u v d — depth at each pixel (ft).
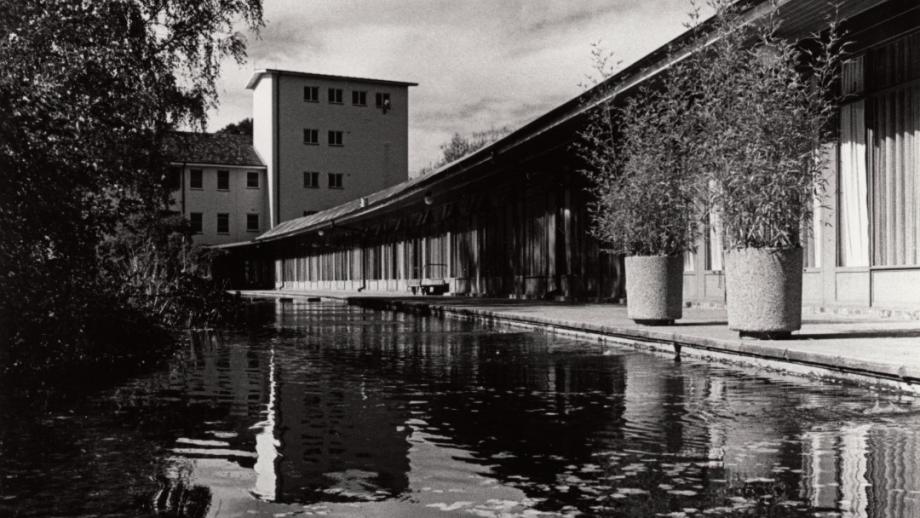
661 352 26.48
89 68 30.45
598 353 26.18
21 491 9.11
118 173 28.94
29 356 21.54
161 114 47.24
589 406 15.08
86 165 24.58
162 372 21.27
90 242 23.70
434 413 14.40
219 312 46.96
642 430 12.66
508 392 17.08
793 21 32.24
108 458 10.80
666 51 37.09
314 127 174.60
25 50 26.27
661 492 8.96
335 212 130.52
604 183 33.40
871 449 11.14
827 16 31.45
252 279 181.06
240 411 14.74
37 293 21.49
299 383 18.80
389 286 115.14
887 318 32.76
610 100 43.34
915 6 30.12
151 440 12.02
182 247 60.03
